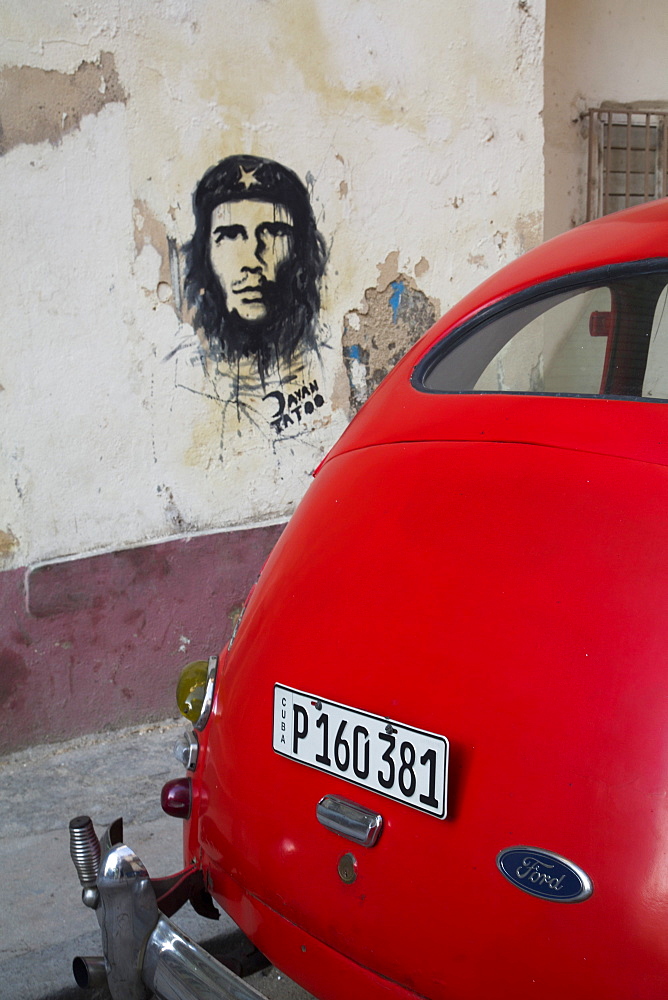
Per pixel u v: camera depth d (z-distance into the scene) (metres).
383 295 4.12
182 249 3.62
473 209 4.30
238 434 3.84
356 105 3.94
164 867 2.75
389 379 1.96
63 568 3.47
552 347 1.75
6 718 3.43
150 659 3.70
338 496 1.71
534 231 4.48
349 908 1.41
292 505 4.02
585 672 1.26
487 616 1.37
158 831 2.97
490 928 1.25
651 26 5.80
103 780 3.31
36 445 3.41
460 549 1.45
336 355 4.04
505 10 4.25
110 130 3.42
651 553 1.29
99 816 3.07
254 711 1.62
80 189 3.39
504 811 1.26
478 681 1.33
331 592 1.57
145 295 3.56
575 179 5.73
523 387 1.71
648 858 1.16
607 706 1.23
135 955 1.61
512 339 1.82
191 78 3.55
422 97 4.09
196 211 3.63
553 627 1.31
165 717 3.77
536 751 1.25
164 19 3.48
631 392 1.58
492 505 1.47
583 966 1.18
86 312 3.45
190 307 3.66
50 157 3.32
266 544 3.91
